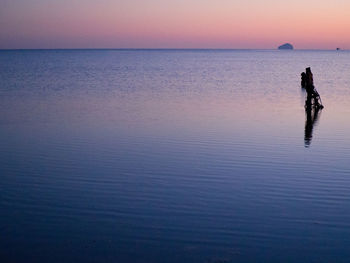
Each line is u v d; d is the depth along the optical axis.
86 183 9.72
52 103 24.11
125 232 7.11
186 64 92.38
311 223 7.45
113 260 6.17
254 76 49.84
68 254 6.35
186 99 26.25
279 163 11.30
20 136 14.87
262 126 16.70
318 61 113.12
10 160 11.71
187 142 13.85
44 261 6.14
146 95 28.62
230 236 6.94
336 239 6.82
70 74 53.19
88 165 11.20
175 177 10.12
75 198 8.74
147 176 10.23
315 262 6.10
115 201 8.56
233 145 13.40
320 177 10.08
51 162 11.52
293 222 7.49
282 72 59.00
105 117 19.03
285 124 17.17
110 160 11.70
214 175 10.28
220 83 39.12
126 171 10.64
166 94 29.27
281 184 9.57
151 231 7.14
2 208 8.20
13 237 6.92
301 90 32.50
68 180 9.95
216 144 13.55
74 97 27.34
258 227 7.28
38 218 7.71
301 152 12.48
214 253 6.36
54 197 8.80
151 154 12.34
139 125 16.97
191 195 8.88
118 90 32.28
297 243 6.68
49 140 14.22
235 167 10.95
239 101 25.20
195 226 7.33
